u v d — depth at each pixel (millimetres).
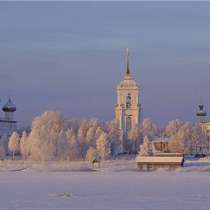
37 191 131250
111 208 100250
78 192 128375
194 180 160125
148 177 173750
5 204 106500
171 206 101875
